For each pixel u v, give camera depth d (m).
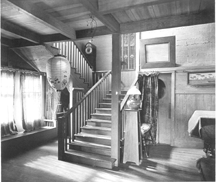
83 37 3.86
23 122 5.01
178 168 3.44
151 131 4.59
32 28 3.79
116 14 3.09
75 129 4.72
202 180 2.91
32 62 5.14
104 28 3.64
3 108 4.40
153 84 4.71
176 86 5.07
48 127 5.68
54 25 3.21
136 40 5.68
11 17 3.22
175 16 3.15
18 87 4.82
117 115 3.54
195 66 4.91
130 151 3.63
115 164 3.53
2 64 4.46
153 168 3.44
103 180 2.97
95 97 5.54
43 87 5.70
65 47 5.25
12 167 3.48
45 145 4.93
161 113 5.31
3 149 4.04
